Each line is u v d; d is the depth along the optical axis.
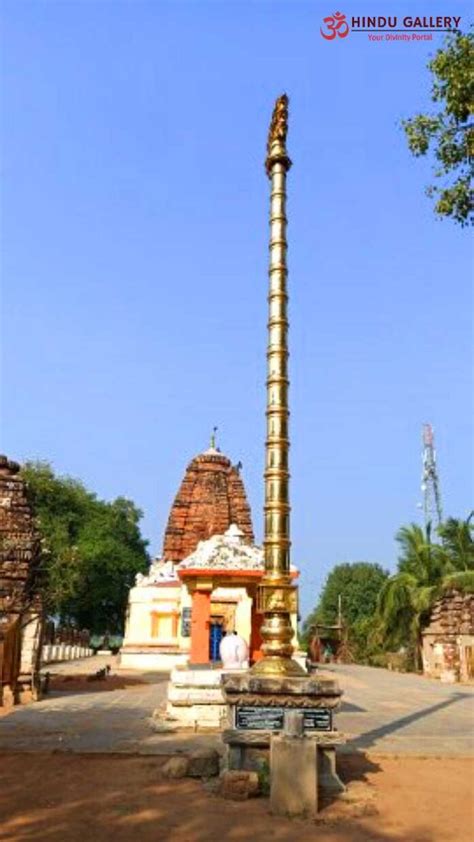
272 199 13.54
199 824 9.16
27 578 23.38
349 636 71.06
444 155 14.57
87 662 52.09
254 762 10.91
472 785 11.52
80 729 16.83
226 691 11.23
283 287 13.03
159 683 33.09
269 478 12.27
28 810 9.68
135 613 44.66
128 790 10.73
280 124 13.70
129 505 74.50
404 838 8.77
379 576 84.38
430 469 75.69
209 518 49.59
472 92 13.77
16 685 22.95
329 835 8.83
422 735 16.98
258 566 19.52
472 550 46.69
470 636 39.31
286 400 12.55
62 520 64.12
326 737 10.94
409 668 50.03
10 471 24.61
